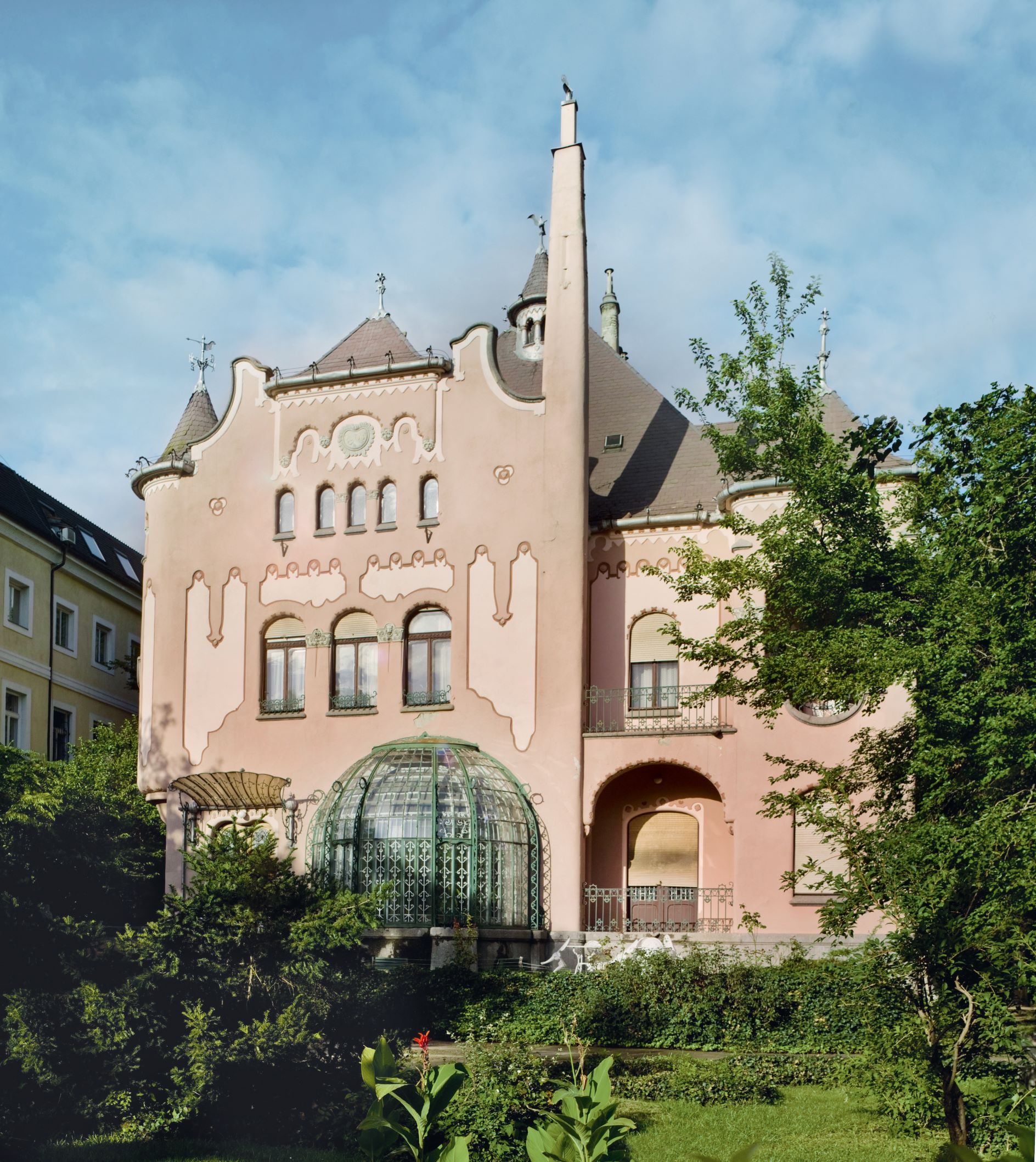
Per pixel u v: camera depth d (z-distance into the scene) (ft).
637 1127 47.14
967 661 44.86
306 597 95.20
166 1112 44.19
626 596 93.09
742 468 84.53
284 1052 44.73
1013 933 39.17
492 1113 42.65
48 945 47.19
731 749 82.99
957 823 42.70
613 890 85.15
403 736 90.38
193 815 94.22
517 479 91.30
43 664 117.19
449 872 80.69
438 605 91.66
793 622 53.83
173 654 97.66
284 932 48.19
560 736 86.63
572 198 94.48
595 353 109.60
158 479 100.89
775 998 62.75
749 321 85.35
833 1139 45.42
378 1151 35.22
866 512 53.83
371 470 95.25
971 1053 41.45
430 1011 67.36
